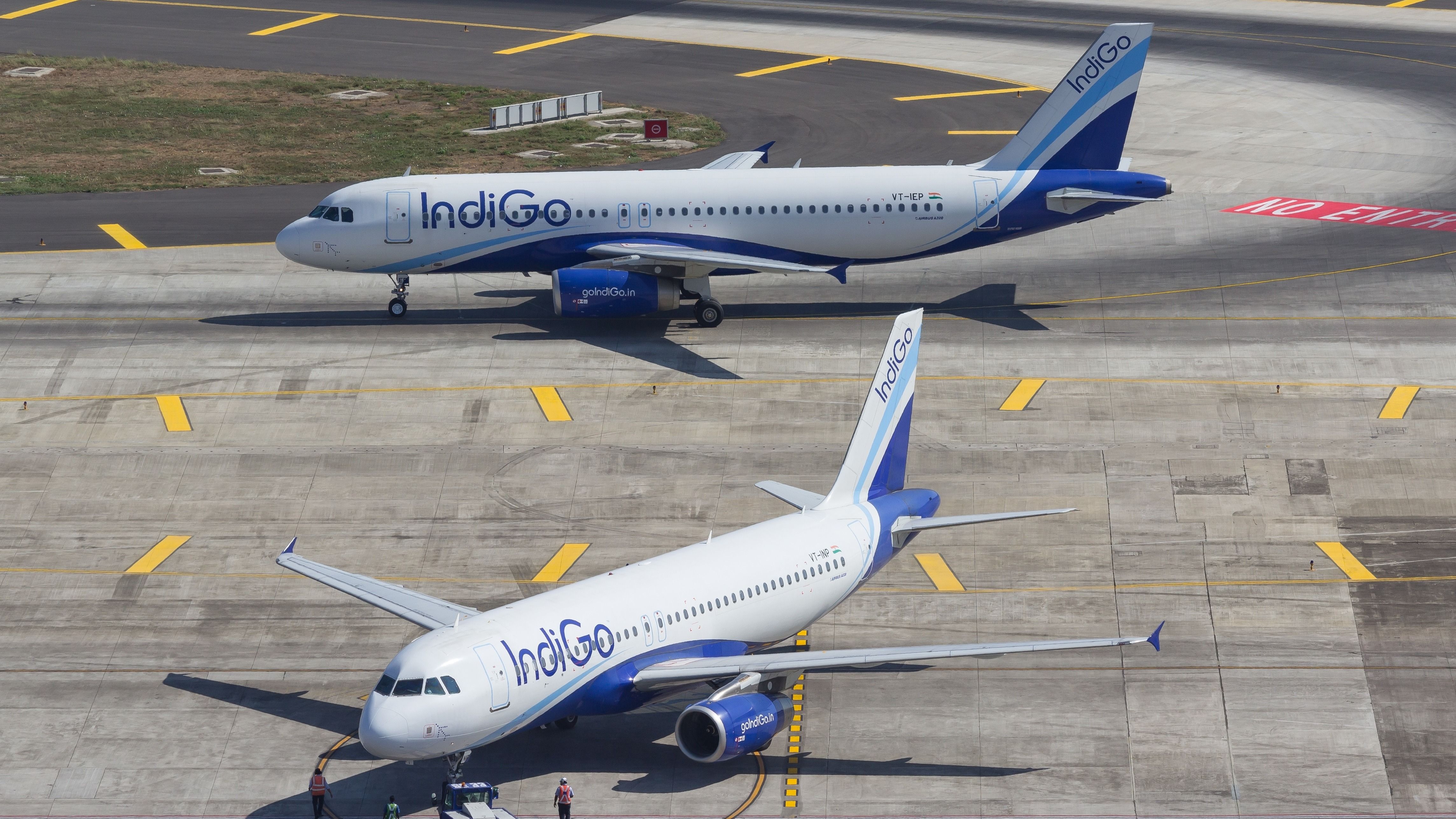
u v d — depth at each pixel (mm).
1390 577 123000
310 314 167875
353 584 107000
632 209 159625
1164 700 109500
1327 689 110250
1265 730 106062
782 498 114250
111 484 139125
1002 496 135250
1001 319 164375
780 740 105438
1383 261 173375
